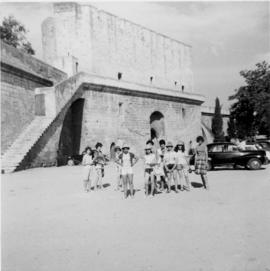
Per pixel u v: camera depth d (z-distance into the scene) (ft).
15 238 21.22
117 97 108.99
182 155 37.91
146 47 142.41
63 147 94.53
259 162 59.93
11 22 124.77
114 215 26.68
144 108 120.57
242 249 18.24
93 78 98.89
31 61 83.61
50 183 46.26
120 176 40.52
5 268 16.46
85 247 19.29
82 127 99.14
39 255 18.15
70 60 107.24
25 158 65.21
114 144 107.04
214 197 33.42
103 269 16.19
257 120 134.41
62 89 82.33
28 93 81.56
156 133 132.05
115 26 127.03
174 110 136.98
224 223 23.35
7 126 72.33
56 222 25.03
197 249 18.37
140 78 138.51
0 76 70.38
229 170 60.90
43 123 74.43
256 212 26.50
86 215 26.96
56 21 117.29
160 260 16.99
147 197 34.58
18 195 36.88
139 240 20.16
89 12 116.26
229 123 182.09
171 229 22.26
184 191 37.78
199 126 152.97
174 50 159.33
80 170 65.16
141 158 115.65
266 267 15.94
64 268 16.40
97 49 118.52
